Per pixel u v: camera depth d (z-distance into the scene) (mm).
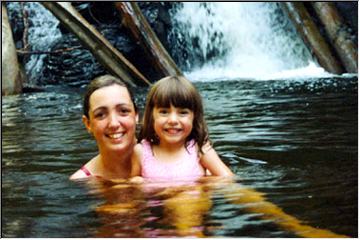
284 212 2078
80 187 2430
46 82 7512
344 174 2465
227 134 3314
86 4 7707
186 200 2195
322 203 2146
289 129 3383
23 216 2125
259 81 6316
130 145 2607
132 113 2594
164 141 2617
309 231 1933
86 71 7461
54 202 2244
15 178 2590
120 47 7395
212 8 8523
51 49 7723
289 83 5926
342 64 6984
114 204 2188
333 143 2998
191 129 2635
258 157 2801
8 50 6254
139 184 2443
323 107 4086
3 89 6055
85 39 6590
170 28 8188
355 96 4547
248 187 2342
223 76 7355
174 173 2588
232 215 2049
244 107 4273
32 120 4109
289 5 7312
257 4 8453
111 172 2629
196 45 8422
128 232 1950
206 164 2625
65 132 3580
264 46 8242
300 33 7258
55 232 1984
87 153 3012
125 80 6660
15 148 3166
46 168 2752
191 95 2609
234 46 8352
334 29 7066
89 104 2586
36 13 8281
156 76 7336
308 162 2676
